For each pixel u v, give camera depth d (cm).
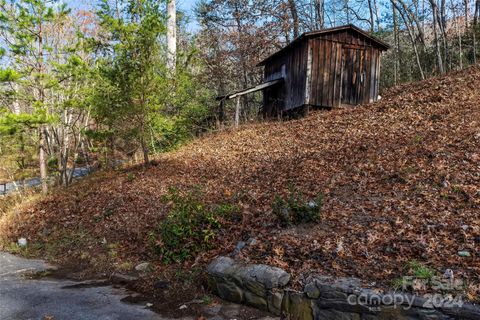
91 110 1225
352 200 691
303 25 2895
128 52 1078
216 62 2514
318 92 1633
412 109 1195
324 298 454
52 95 1304
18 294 581
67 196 1157
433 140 864
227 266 565
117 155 1692
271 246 583
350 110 1450
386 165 799
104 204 997
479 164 696
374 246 524
